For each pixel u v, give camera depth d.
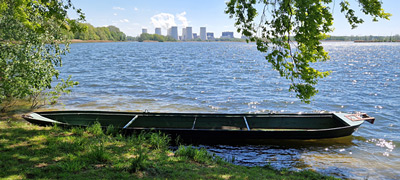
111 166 5.22
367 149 8.45
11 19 8.17
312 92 6.50
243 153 7.95
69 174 4.63
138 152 6.39
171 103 15.50
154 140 7.41
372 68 36.69
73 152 5.90
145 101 15.86
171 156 6.51
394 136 9.85
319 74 6.50
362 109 14.56
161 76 27.33
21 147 5.98
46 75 9.35
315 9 5.35
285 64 6.55
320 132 8.41
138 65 39.22
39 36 8.80
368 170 6.98
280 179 5.39
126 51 86.56
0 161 5.04
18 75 8.86
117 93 18.03
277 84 22.41
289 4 5.82
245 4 6.22
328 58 6.40
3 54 8.56
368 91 19.64
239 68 35.88
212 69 34.50
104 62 43.62
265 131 8.29
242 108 14.62
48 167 4.88
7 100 12.81
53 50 9.68
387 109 14.51
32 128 7.84
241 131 8.31
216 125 9.65
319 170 6.91
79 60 46.81
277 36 6.12
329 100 16.66
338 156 7.88
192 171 5.35
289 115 9.67
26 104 13.39
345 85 22.30
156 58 55.19
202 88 20.62
